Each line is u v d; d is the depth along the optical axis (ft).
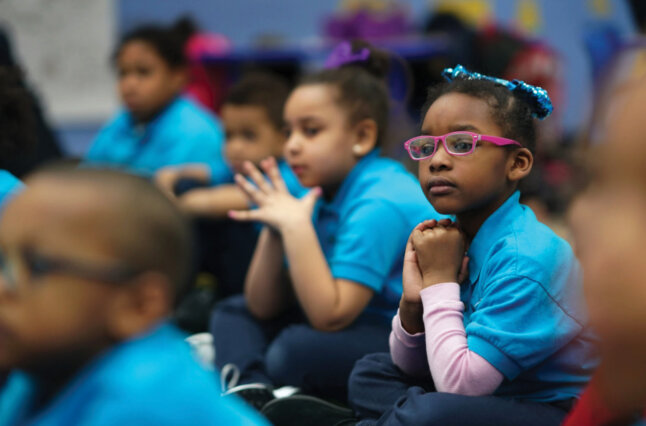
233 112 11.54
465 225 6.56
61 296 3.51
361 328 7.82
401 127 10.44
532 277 5.97
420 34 17.76
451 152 6.15
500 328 5.92
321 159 8.33
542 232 6.23
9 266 3.57
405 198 7.98
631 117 3.36
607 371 3.52
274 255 8.61
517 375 6.05
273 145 11.62
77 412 3.57
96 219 3.53
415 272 6.42
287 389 7.89
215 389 3.92
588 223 3.56
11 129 7.79
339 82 8.54
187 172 12.39
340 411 7.04
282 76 17.46
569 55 19.61
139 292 3.61
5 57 11.45
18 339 3.57
